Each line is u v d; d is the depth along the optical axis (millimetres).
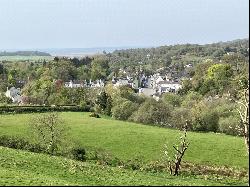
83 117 117500
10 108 119062
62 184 36625
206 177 50250
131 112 120188
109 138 84500
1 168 46625
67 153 65250
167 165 58625
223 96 110938
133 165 58594
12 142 69500
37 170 47312
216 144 79562
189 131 100750
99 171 49312
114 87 147625
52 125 77312
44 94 166500
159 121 111875
